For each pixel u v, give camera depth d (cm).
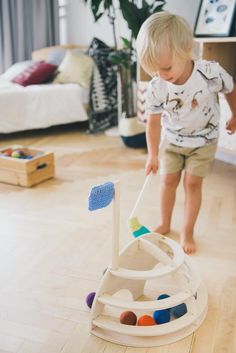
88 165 233
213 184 199
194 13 249
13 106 282
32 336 97
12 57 377
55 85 309
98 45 310
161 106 131
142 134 264
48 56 358
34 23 379
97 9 269
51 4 381
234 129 140
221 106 194
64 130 324
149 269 109
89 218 162
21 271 124
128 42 267
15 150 213
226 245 141
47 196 186
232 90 132
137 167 228
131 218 116
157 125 132
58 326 100
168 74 112
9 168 199
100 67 308
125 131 263
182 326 96
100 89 309
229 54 218
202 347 93
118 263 101
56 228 154
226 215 164
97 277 121
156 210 170
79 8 365
